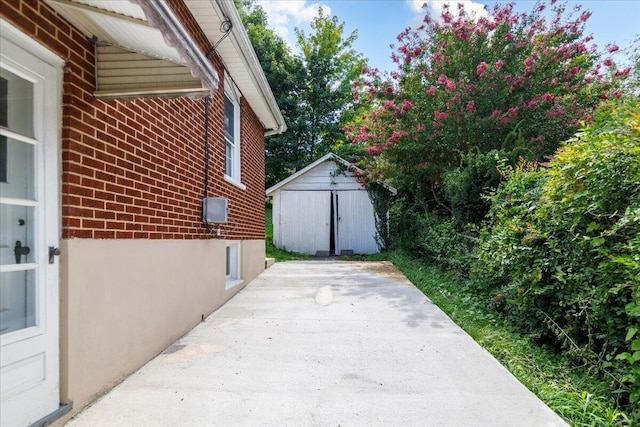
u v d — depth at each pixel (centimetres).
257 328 379
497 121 809
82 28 216
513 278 422
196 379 256
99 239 230
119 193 254
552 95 852
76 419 202
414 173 948
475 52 895
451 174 780
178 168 356
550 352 351
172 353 308
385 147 931
